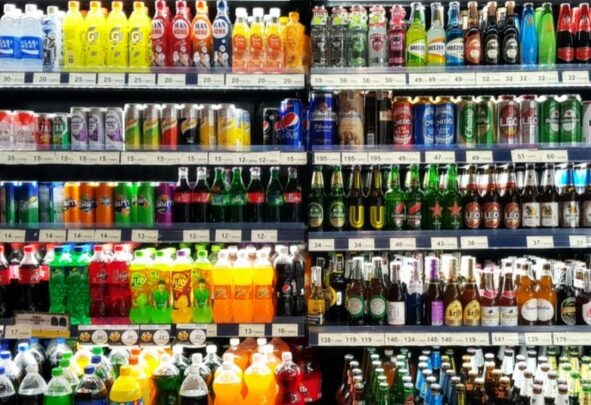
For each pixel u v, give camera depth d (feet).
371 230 10.95
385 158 10.27
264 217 11.23
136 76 10.28
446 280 10.89
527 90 12.75
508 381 10.07
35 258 11.05
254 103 12.68
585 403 10.16
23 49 10.56
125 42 10.81
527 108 10.91
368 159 10.27
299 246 11.55
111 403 9.46
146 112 10.85
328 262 12.16
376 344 10.20
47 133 10.91
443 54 10.77
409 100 10.98
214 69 10.73
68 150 10.52
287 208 11.09
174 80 10.28
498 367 12.23
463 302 10.64
